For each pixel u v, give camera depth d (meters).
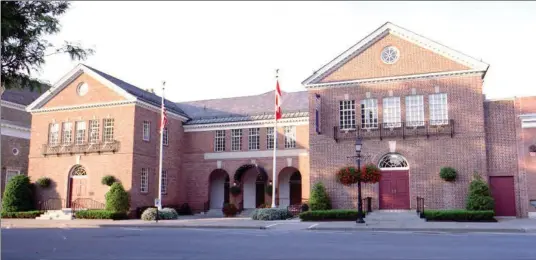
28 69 9.63
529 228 19.61
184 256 11.77
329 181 28.69
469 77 27.09
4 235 19.08
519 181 26.52
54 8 9.40
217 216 34.41
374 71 29.00
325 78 30.00
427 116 27.55
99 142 33.78
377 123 28.55
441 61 27.73
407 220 24.75
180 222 26.81
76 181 34.38
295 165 34.78
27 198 34.19
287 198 36.09
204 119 38.78
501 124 27.20
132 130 32.97
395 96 28.44
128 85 37.00
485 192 25.09
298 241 15.61
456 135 26.81
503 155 26.94
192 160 38.19
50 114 36.12
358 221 23.14
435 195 26.70
